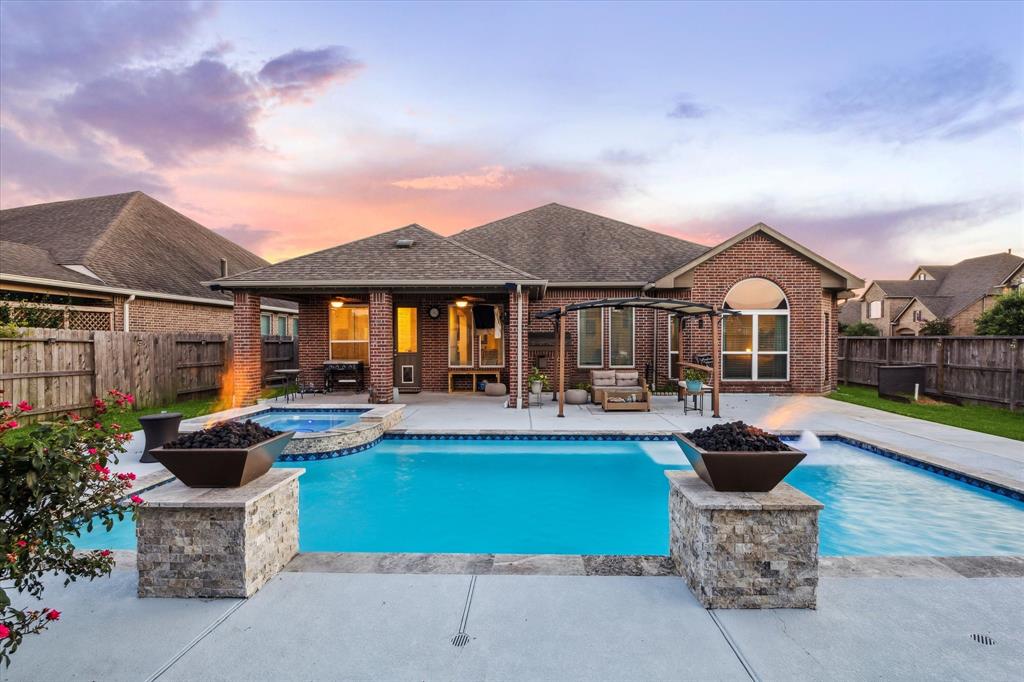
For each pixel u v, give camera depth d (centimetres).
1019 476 627
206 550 331
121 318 1466
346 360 1520
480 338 1528
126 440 277
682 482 370
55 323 1285
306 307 1511
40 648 276
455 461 803
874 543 496
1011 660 266
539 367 1500
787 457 323
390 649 277
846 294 1521
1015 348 1145
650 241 1678
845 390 1595
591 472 755
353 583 355
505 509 617
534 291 1328
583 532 550
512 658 268
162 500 328
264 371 1725
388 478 729
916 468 719
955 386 1293
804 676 253
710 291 1411
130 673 255
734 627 297
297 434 811
